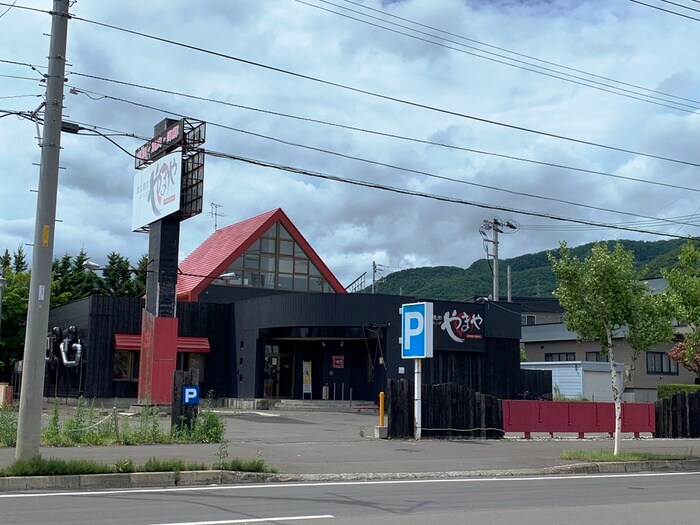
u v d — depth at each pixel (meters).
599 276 20.11
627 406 27.17
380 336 38.12
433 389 24.16
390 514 10.96
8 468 13.73
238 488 13.91
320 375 41.38
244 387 39.97
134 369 38.88
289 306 38.03
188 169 33.47
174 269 34.34
